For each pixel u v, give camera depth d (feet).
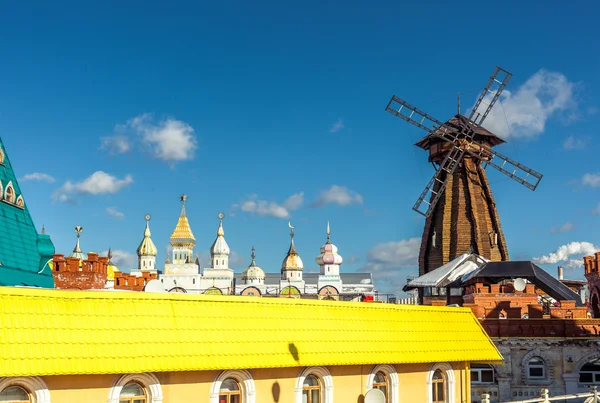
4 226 164.55
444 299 266.36
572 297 216.95
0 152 170.71
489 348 144.15
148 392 105.70
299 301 126.62
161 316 109.40
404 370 133.28
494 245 309.01
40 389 95.45
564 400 178.81
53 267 198.70
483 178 317.01
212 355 109.29
